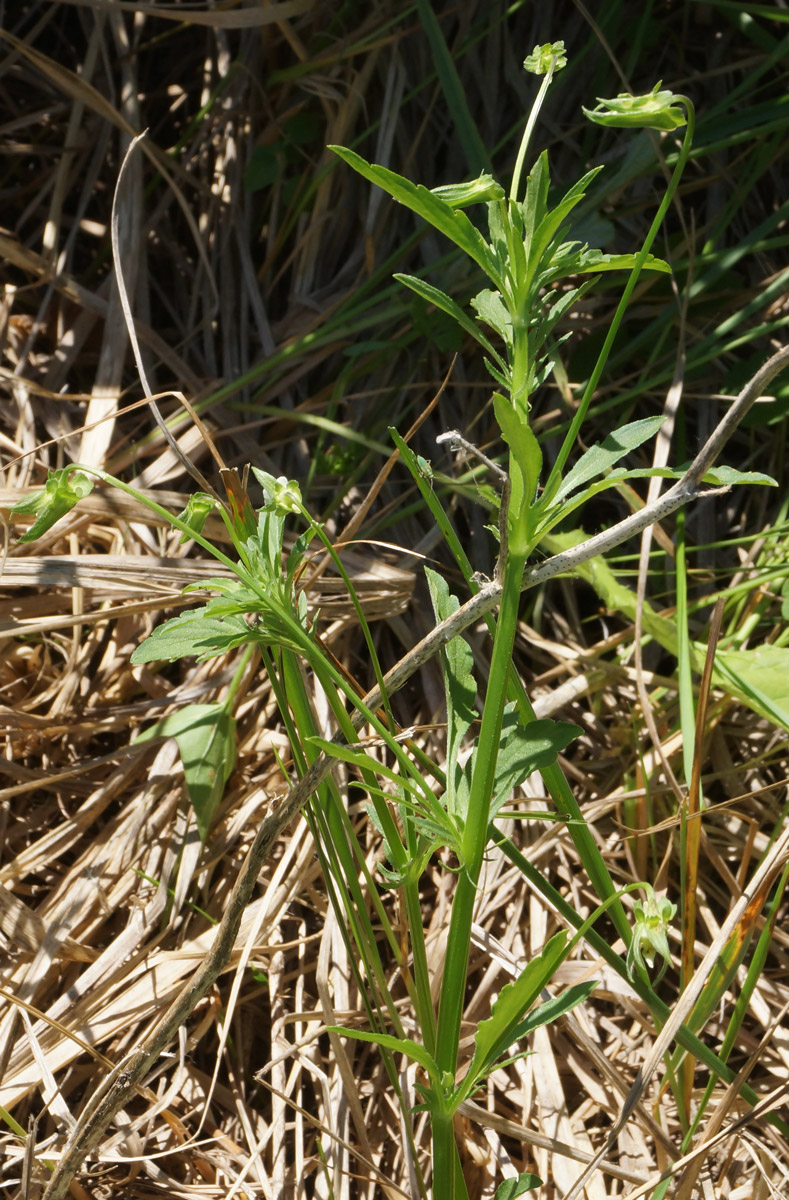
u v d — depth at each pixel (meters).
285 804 0.42
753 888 0.45
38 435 0.70
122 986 0.51
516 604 0.41
